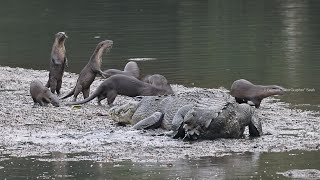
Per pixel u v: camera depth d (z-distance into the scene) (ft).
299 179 143.33
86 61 321.11
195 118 177.78
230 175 146.82
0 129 191.31
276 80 265.34
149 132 187.21
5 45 374.43
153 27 415.23
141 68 294.66
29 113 213.46
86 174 149.07
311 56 316.19
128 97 241.76
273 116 206.59
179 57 320.09
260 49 336.90
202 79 270.87
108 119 205.26
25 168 154.10
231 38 369.91
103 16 470.80
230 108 180.24
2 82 274.77
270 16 453.58
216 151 167.12
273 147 170.19
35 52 352.49
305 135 182.19
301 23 420.36
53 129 191.42
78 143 176.14
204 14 470.39
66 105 228.22
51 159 161.58
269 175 146.41
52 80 251.39
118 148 171.12
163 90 229.66
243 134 185.26
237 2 537.65
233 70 288.51
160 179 144.77
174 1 548.31
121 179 145.28
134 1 551.18
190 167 153.38
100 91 228.84
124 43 362.74
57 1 570.05
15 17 487.61
